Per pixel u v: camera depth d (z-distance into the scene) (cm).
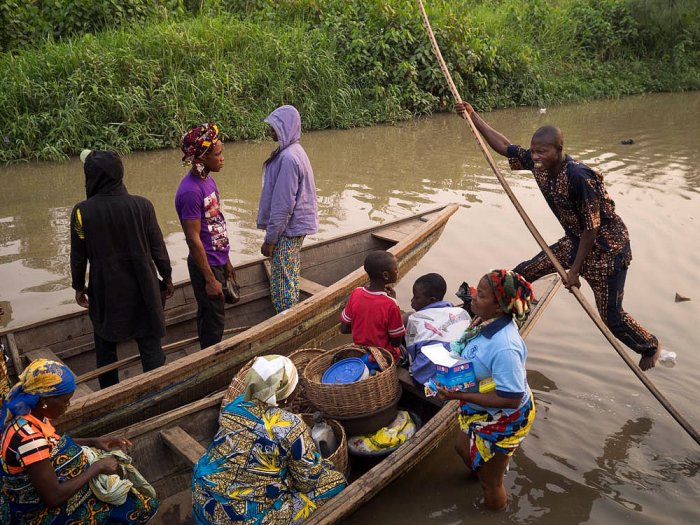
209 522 281
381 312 394
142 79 1090
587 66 1825
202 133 410
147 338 397
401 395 390
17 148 982
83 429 349
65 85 1042
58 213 775
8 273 616
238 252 664
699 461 380
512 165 455
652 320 524
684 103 1647
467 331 316
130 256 377
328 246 598
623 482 365
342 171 971
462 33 1481
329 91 1274
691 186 876
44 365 265
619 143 1152
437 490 360
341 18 1406
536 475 371
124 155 1029
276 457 282
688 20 1969
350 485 315
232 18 1284
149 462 345
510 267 630
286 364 281
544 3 1848
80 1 1223
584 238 402
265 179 470
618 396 436
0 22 1145
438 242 694
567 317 539
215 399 374
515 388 297
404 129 1284
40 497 263
